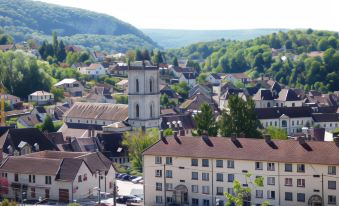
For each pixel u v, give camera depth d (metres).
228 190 180.88
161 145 191.12
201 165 183.88
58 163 198.38
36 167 198.88
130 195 198.12
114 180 198.75
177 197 187.00
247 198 177.25
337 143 173.50
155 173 189.62
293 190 173.38
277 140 181.38
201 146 186.50
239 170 179.25
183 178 186.38
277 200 175.00
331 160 169.00
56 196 195.62
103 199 197.62
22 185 199.12
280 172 174.38
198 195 184.62
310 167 171.25
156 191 189.50
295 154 174.25
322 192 170.25
